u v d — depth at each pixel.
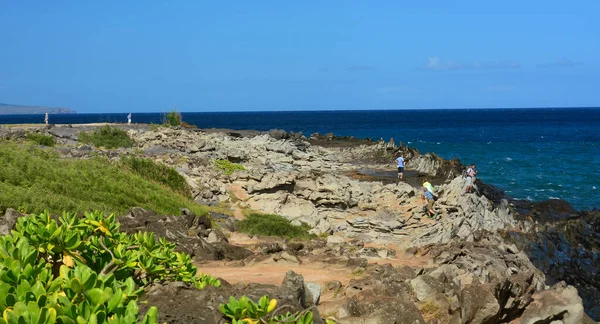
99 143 48.59
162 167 35.09
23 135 44.59
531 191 55.31
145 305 7.36
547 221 34.75
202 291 7.92
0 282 5.65
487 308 13.60
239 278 16.36
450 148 100.94
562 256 28.28
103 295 5.75
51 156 33.28
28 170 25.47
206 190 34.47
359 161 57.97
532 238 28.75
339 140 76.69
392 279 15.09
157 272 8.34
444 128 175.38
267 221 29.97
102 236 8.61
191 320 7.07
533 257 27.12
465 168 49.19
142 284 8.30
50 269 7.09
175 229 20.33
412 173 50.16
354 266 17.66
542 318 14.65
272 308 6.85
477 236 27.50
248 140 59.41
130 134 54.88
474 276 16.52
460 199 30.89
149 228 19.52
